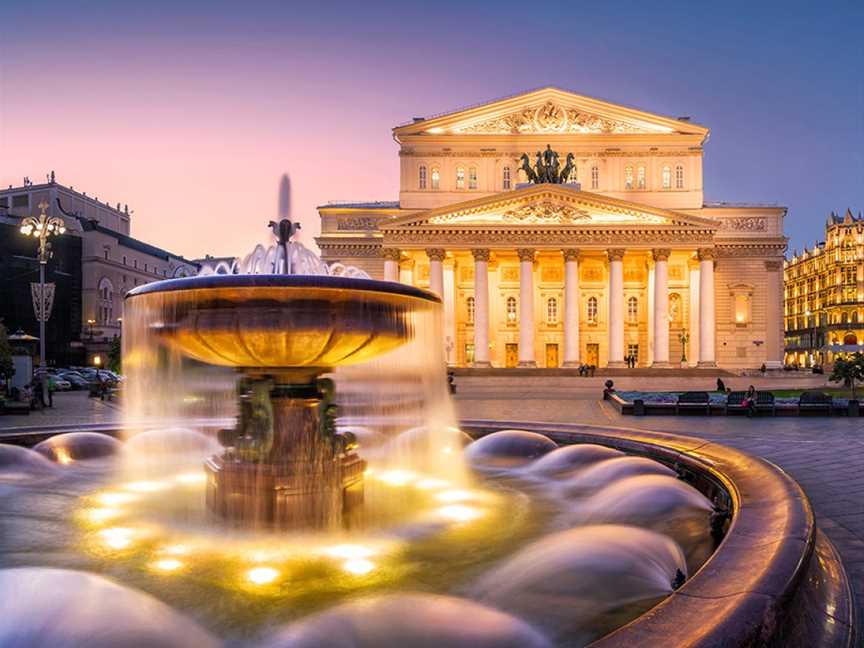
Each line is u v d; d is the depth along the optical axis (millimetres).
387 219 67562
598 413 32250
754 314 73938
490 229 66625
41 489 10781
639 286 73562
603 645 3535
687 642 3504
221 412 21547
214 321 8000
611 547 6816
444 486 11094
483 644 5023
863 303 120062
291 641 5117
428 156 74750
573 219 66562
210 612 5922
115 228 101562
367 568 7051
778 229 73938
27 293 78688
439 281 67000
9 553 7531
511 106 74438
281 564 7184
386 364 12305
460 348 74062
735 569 4660
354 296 8133
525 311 66438
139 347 9172
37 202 85750
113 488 10898
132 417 16625
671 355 72438
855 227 121188
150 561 7273
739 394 30719
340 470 8914
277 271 10023
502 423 15375
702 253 66062
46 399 35875
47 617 5281
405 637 5125
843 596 5191
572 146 73938
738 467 9109
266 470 8617
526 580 6305
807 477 11891
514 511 9422
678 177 73938
